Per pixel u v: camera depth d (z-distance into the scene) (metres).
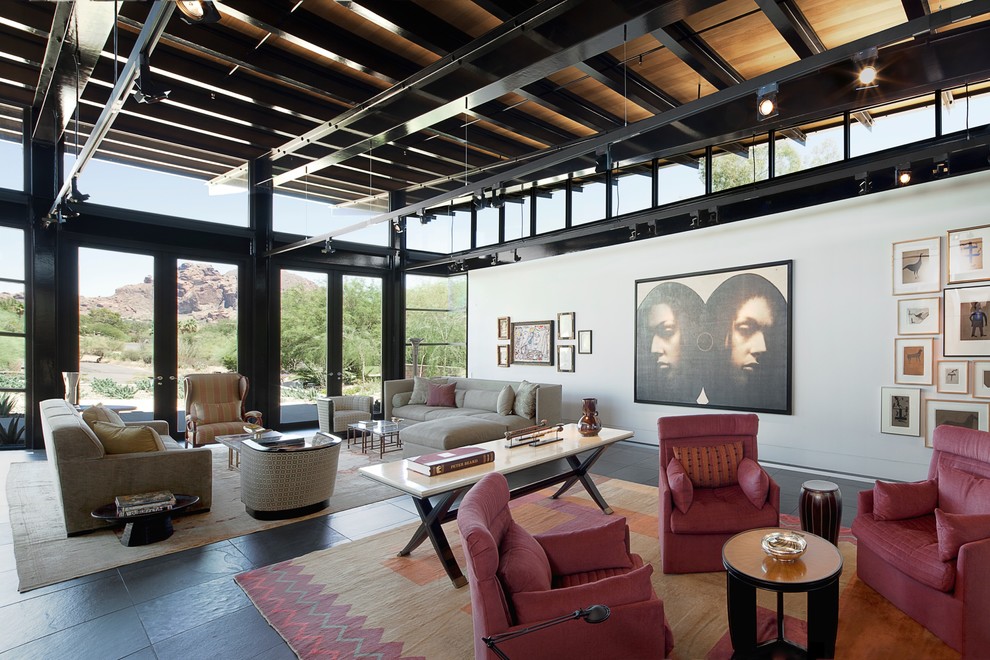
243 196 7.65
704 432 3.55
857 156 4.79
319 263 8.28
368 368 8.86
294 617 2.62
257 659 2.28
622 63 4.37
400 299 9.02
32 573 3.08
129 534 3.49
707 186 5.88
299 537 3.69
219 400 6.52
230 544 3.55
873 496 2.92
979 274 4.43
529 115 5.62
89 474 3.70
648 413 6.76
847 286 5.18
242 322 7.67
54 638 2.43
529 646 1.63
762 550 2.25
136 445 3.92
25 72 5.10
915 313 4.77
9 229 6.19
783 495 4.55
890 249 4.92
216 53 4.19
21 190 6.18
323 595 2.84
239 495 4.68
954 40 3.34
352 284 8.70
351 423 6.93
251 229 7.65
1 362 6.16
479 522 1.73
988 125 3.93
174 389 7.14
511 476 5.27
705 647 2.33
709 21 3.73
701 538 3.05
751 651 2.19
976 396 4.43
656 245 6.68
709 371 6.16
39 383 6.20
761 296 5.75
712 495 3.29
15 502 4.35
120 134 6.47
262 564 3.25
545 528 3.80
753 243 5.83
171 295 7.13
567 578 2.15
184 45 4.09
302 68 4.69
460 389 8.00
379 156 6.75
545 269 7.99
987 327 4.38
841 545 3.45
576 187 7.34
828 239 5.30
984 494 2.57
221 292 7.52
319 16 3.93
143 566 3.20
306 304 8.20
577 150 3.62
